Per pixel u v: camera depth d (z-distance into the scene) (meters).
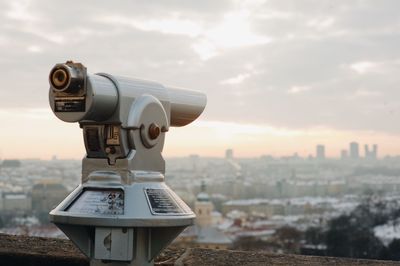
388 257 58.31
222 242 104.56
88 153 3.07
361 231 73.25
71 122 2.96
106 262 2.99
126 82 2.99
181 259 3.77
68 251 3.84
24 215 134.25
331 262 3.79
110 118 2.96
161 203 2.99
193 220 3.09
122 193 2.96
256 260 3.80
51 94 2.91
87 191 3.02
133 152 2.98
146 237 3.05
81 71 2.85
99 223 2.91
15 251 3.82
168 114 3.20
